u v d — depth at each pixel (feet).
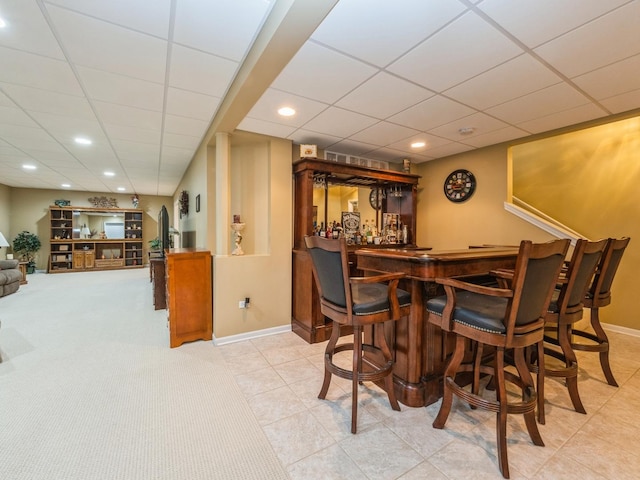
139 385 7.20
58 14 4.82
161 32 5.33
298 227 11.34
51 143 12.29
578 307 6.46
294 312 11.22
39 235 27.22
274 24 4.83
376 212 14.37
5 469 4.62
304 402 6.56
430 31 5.21
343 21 4.92
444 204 14.17
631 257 10.62
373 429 5.67
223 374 7.81
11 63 6.28
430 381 6.50
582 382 7.34
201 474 4.58
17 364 8.26
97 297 16.70
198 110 8.91
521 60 6.13
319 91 7.40
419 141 11.60
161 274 14.21
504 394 4.77
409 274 6.34
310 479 4.51
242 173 11.24
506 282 6.69
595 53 5.90
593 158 11.69
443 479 4.50
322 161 11.00
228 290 10.02
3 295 16.63
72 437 5.35
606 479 4.47
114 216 30.25
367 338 7.75
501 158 11.93
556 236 10.64
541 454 4.98
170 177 20.58
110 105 8.47
